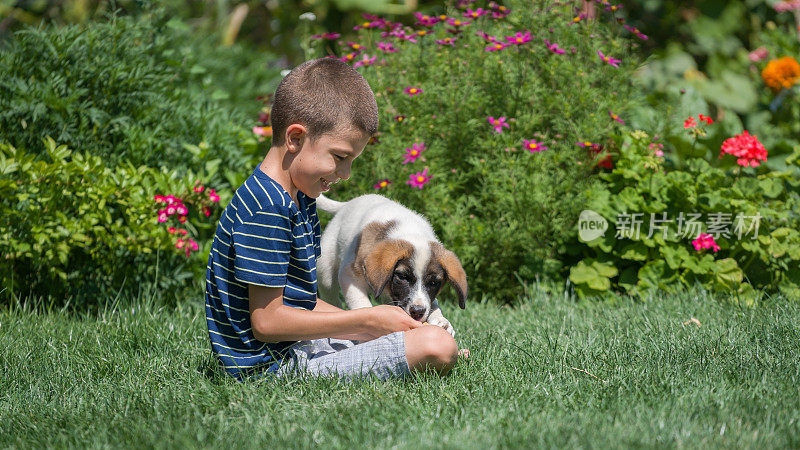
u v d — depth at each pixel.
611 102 6.60
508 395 3.61
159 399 3.62
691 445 2.93
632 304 5.75
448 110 6.66
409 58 6.96
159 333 4.85
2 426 3.41
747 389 3.63
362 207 5.20
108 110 6.49
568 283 6.43
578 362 4.15
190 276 6.17
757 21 12.10
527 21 6.93
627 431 3.08
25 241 5.61
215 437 3.11
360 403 3.45
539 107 6.67
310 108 3.38
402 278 4.57
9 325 5.12
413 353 3.72
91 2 12.11
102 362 4.27
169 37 7.81
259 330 3.59
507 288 6.63
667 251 6.20
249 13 14.72
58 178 5.70
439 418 3.30
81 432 3.26
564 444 2.97
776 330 4.63
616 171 6.45
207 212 6.18
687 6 12.59
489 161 6.49
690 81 10.98
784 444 2.93
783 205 6.54
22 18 12.32
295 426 3.22
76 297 5.90
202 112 6.95
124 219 6.05
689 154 7.05
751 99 10.76
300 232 3.62
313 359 3.88
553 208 6.30
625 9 12.04
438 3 12.23
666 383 3.71
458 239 6.26
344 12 12.79
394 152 6.42
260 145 7.02
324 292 5.29
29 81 6.23
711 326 4.87
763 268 6.31
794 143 8.64
